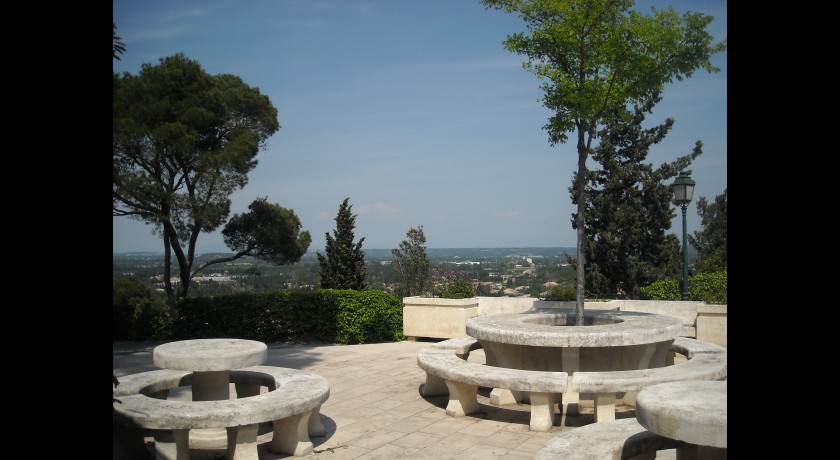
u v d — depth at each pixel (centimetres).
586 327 858
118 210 1652
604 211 2511
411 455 666
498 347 885
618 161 2545
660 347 877
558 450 485
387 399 920
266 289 1662
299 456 669
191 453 699
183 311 1597
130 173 1600
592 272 2462
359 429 766
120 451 641
